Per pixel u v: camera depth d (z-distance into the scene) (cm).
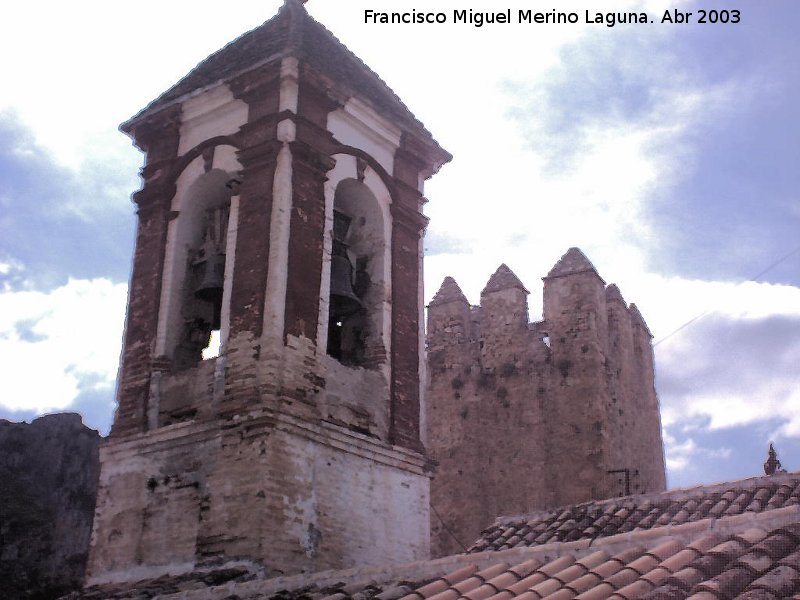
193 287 1772
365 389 1684
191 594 1262
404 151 1928
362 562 1548
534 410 2639
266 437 1473
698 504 1522
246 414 1498
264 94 1747
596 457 2503
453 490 2688
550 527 1614
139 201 1855
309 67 1730
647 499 1592
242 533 1430
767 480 1507
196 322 1755
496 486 2625
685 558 916
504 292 2817
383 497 1633
